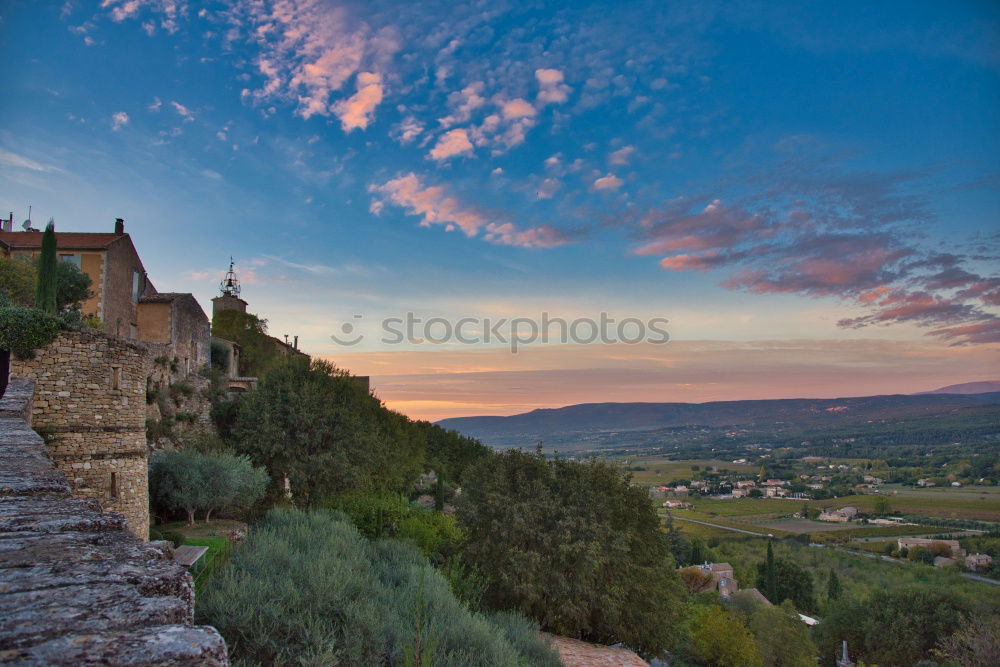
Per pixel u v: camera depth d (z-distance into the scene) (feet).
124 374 51.31
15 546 10.27
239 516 84.89
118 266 114.11
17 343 45.57
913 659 180.55
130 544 10.89
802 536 522.88
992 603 194.70
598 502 87.04
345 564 46.29
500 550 84.43
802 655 175.11
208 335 136.56
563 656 68.80
